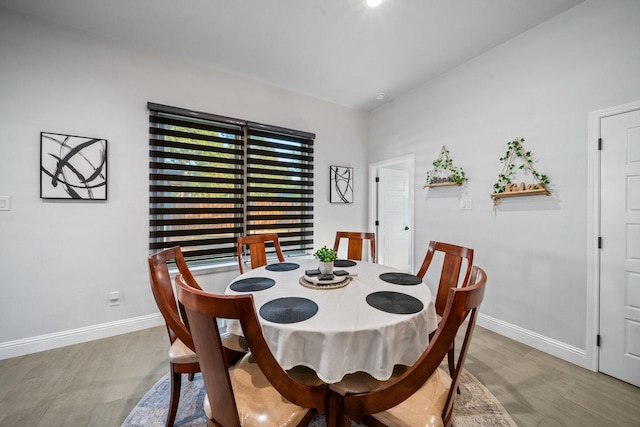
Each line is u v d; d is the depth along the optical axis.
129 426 1.36
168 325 1.27
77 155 2.16
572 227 1.96
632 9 1.68
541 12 1.99
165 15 2.01
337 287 1.54
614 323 1.78
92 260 2.25
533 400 1.57
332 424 1.00
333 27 2.15
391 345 1.06
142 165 2.45
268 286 1.57
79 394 1.59
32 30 2.02
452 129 2.81
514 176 2.29
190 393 1.60
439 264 3.00
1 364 1.88
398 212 4.41
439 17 2.04
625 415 1.45
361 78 3.00
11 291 1.98
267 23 2.10
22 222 2.00
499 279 2.41
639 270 1.68
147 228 2.47
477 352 2.10
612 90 1.77
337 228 3.77
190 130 2.68
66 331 2.15
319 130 3.56
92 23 2.10
